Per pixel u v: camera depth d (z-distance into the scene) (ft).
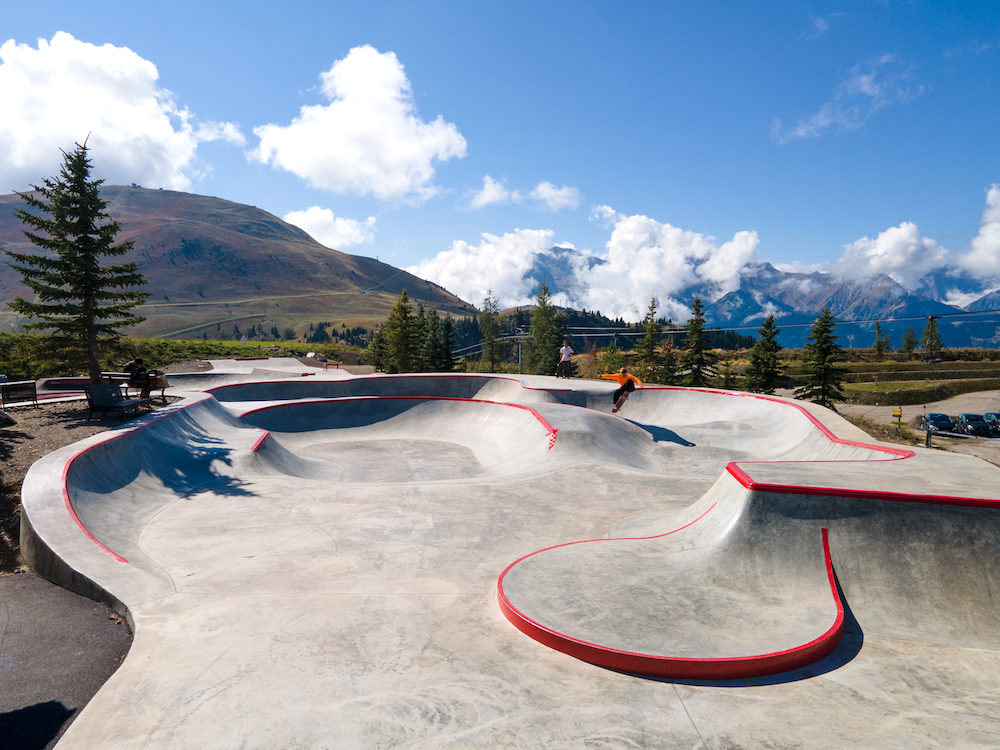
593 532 28.43
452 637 17.30
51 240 45.88
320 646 16.51
